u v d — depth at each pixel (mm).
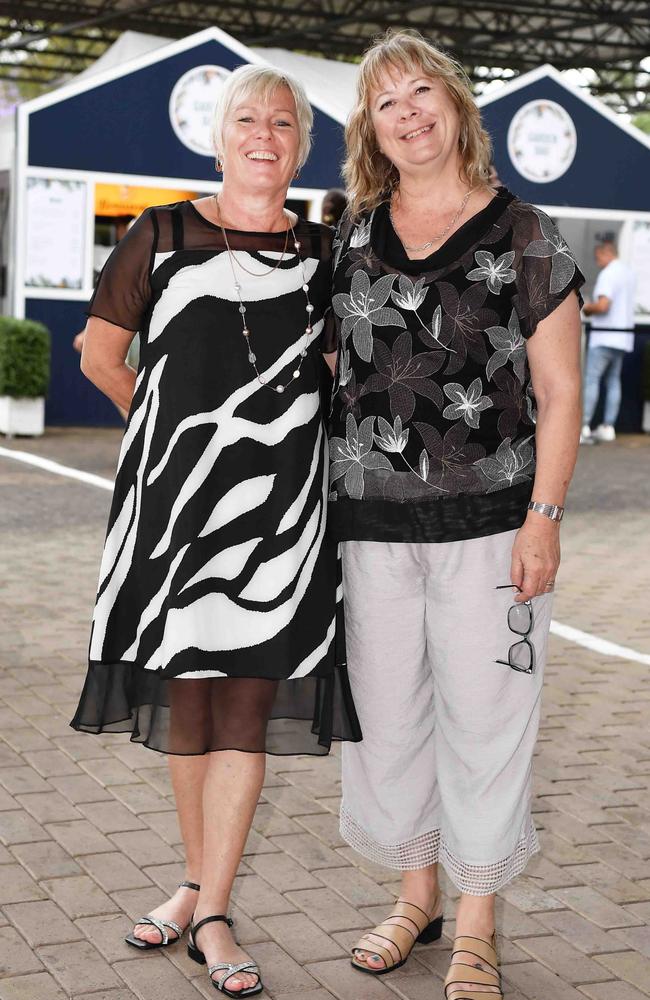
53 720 4551
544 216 2621
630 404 15891
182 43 14258
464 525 2656
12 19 23062
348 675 2867
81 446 12828
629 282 14250
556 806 3904
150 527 2740
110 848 3469
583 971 2898
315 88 15727
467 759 2760
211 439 2717
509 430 2668
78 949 2912
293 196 14852
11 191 14180
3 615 6109
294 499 2732
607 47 24062
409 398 2641
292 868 3398
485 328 2604
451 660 2729
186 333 2721
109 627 2828
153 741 2840
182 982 2787
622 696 5094
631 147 15594
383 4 21688
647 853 3566
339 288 2723
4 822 3623
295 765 4199
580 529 8969
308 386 2770
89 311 2828
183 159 14500
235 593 2727
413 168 2625
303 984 2807
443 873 3447
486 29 22062
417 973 2881
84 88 14055
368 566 2748
